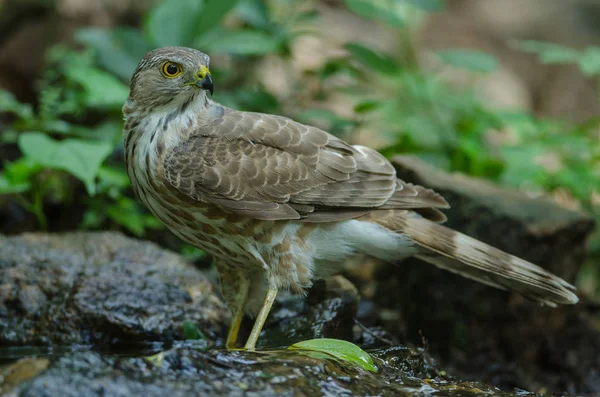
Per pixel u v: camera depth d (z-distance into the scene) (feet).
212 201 27.73
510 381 36.22
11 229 44.39
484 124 49.55
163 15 43.70
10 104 43.73
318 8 70.23
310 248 28.96
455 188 36.83
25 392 19.01
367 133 56.34
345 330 31.37
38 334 30.71
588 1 89.45
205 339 31.24
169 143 28.09
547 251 35.81
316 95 50.55
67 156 34.35
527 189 50.42
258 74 55.98
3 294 31.14
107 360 20.68
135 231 41.73
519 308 36.65
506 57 82.84
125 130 28.96
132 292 31.81
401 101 53.36
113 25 58.49
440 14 82.79
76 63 46.09
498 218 35.58
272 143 28.81
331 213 29.01
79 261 32.83
